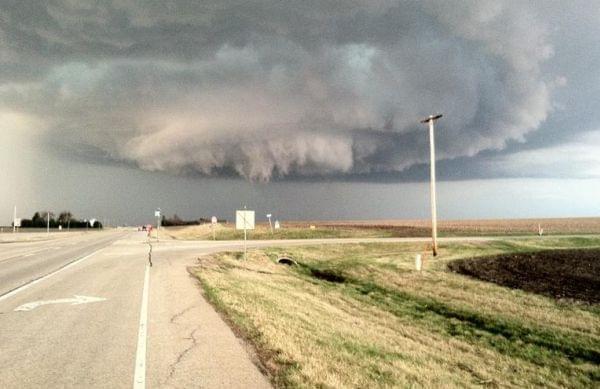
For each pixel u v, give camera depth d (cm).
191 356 752
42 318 1045
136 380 638
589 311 1903
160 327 956
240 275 2188
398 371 883
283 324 1083
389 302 2147
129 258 2845
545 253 3712
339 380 693
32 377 648
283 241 5103
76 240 6000
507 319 1803
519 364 1307
